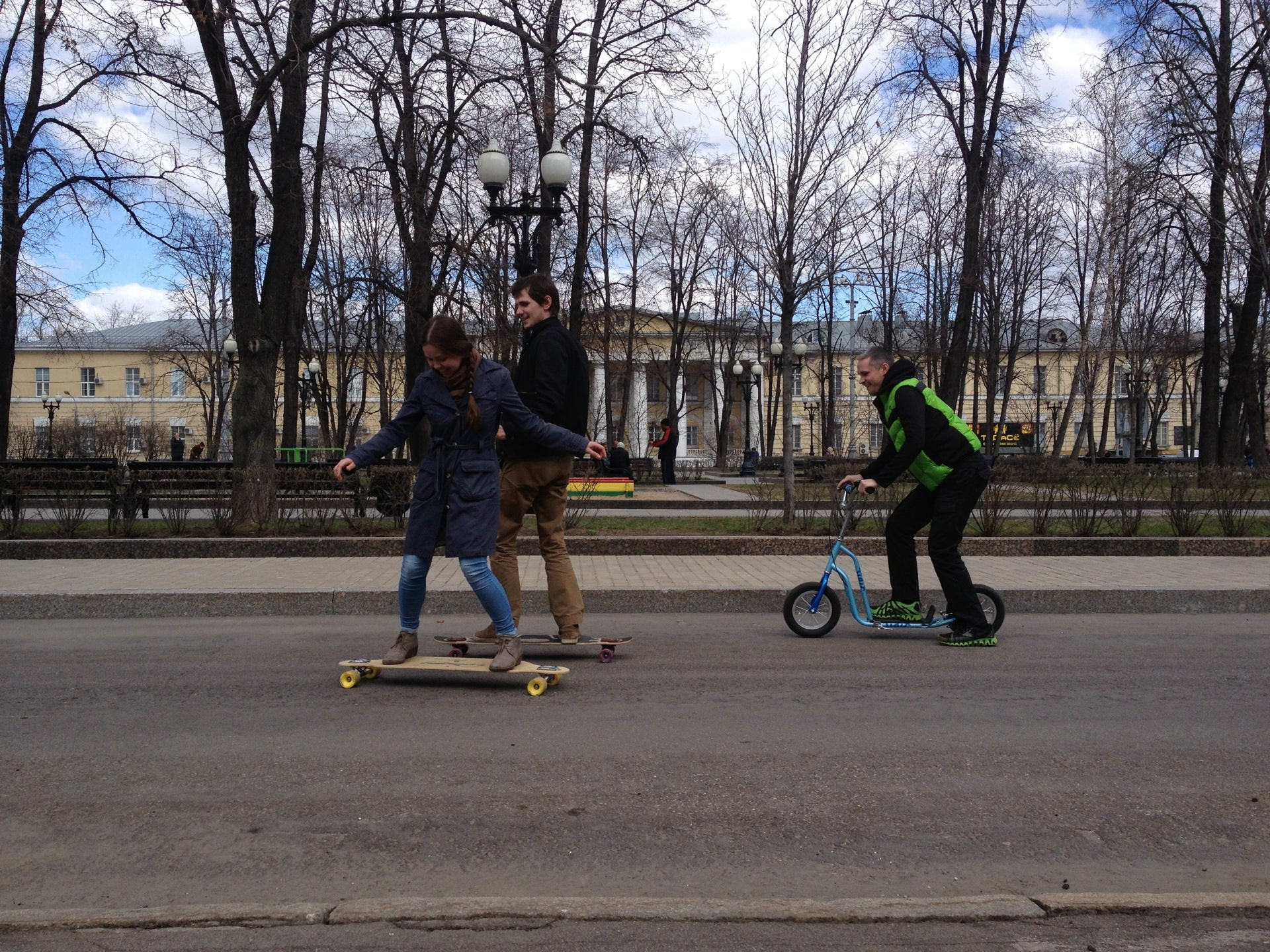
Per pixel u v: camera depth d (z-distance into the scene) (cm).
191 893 309
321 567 1021
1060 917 294
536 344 616
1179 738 471
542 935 282
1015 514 1415
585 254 2602
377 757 439
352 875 322
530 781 408
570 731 479
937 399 707
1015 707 527
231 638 732
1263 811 380
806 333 4731
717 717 505
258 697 546
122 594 845
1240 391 2831
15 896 307
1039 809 381
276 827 361
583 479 2158
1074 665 634
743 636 738
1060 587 877
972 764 433
